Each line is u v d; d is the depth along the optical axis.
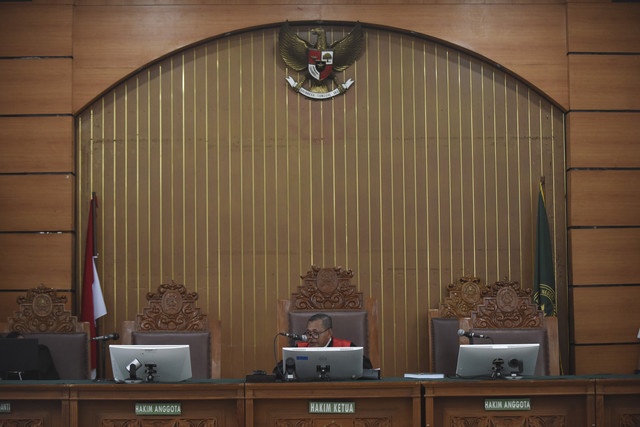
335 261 6.60
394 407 4.10
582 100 6.63
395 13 6.66
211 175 6.63
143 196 6.60
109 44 6.59
